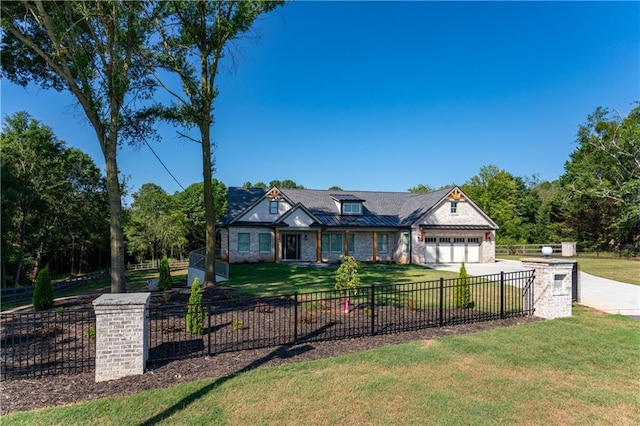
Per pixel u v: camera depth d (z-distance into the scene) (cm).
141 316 625
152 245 5172
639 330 867
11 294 2083
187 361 684
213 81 1755
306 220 2898
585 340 788
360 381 582
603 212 3619
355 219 3120
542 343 770
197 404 509
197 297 867
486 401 518
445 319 974
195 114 1691
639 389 560
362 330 876
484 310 1100
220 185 6053
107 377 609
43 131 3164
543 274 1007
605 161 3519
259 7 1631
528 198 5197
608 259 3000
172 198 5966
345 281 1062
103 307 611
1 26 1188
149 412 489
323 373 615
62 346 798
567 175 4284
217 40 1711
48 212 3309
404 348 740
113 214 1340
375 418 473
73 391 563
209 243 1772
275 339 809
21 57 1489
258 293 1500
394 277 2038
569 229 4044
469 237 3084
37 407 513
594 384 576
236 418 474
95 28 1361
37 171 3094
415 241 2972
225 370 638
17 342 834
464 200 3091
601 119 3603
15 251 2816
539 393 544
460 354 704
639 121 3603
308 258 3003
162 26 1606
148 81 1611
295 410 493
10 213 2606
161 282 1766
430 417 475
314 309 1105
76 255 4606
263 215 2955
